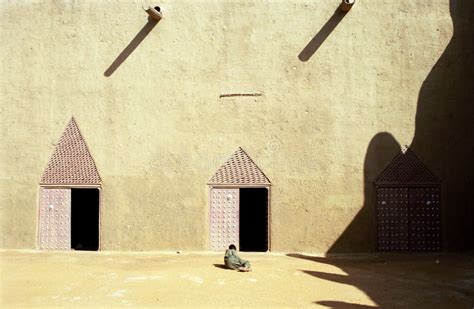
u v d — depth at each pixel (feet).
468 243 40.65
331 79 41.60
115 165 42.45
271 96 41.88
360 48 41.68
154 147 42.32
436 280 30.30
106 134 42.78
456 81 41.29
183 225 41.63
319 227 40.88
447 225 40.65
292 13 42.16
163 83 42.60
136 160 42.32
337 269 33.91
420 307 24.32
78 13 43.60
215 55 42.47
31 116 43.60
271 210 41.24
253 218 59.06
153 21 43.01
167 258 38.34
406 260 37.86
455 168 40.93
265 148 41.65
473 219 40.68
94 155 42.70
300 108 41.63
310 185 41.16
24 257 38.83
